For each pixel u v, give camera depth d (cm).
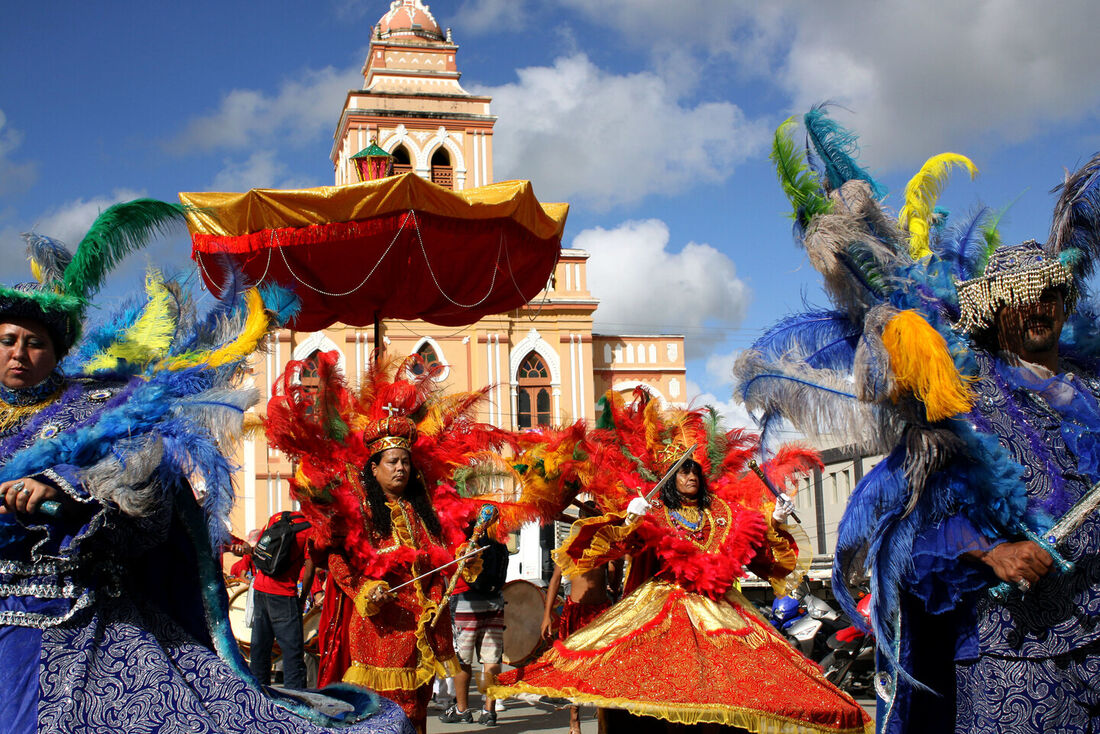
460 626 851
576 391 3117
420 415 660
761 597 1239
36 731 292
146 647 313
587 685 541
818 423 398
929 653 385
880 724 394
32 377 343
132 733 296
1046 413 379
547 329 3139
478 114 3272
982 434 361
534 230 1402
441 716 878
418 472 595
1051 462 367
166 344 369
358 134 3209
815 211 408
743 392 414
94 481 310
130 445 316
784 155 410
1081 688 342
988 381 383
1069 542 349
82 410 340
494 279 1392
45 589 307
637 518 587
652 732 580
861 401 369
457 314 1473
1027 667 344
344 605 579
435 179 3241
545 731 827
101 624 314
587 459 637
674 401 3306
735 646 553
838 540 393
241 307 383
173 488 333
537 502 651
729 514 609
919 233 432
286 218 1262
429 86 3334
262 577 770
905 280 393
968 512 360
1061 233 407
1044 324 388
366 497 572
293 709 326
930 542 361
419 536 577
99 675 305
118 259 371
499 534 639
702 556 581
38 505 304
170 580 346
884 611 371
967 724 361
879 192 417
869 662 912
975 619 360
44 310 343
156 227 378
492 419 3017
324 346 2952
